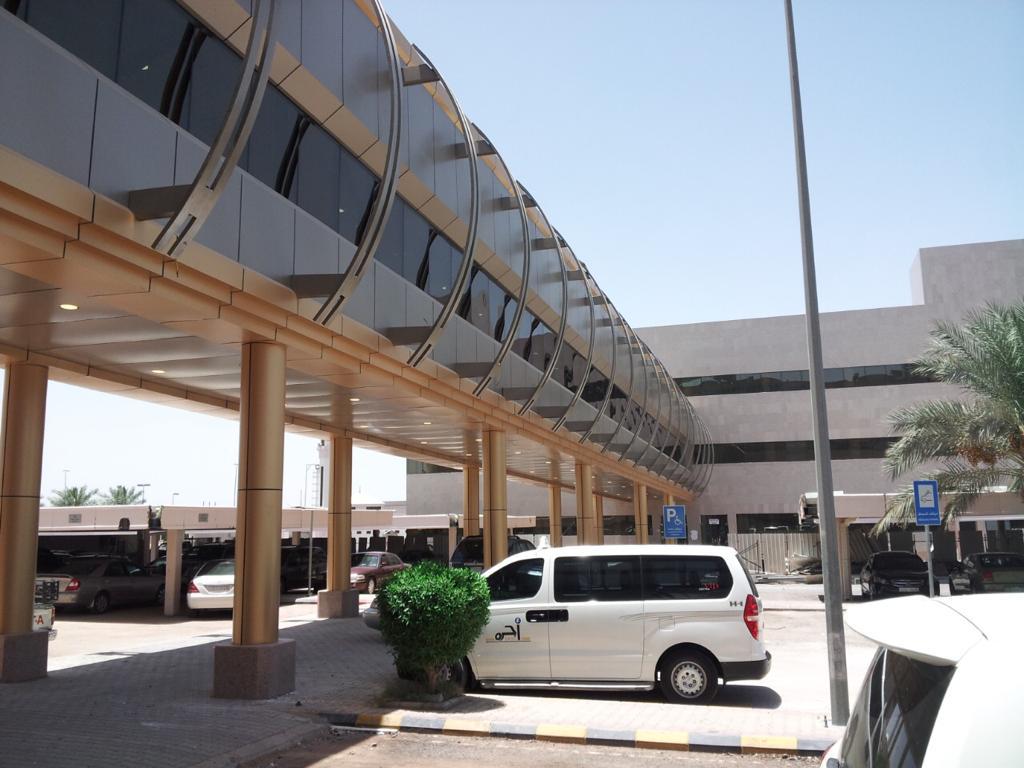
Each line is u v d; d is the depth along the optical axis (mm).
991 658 2244
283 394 11070
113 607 26203
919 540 35406
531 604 10898
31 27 7496
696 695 10305
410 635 10055
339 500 21016
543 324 23391
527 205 20031
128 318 9836
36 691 10828
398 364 14391
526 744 8562
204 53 10266
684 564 10734
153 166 8648
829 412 46594
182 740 8164
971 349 22734
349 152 13578
